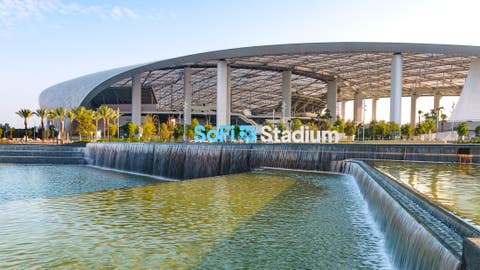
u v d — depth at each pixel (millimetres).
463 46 68188
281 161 34375
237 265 10055
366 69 87750
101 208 16266
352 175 27281
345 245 11680
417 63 79500
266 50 73938
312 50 71812
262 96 113438
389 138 78562
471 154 27328
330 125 85062
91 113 77812
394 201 11695
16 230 12961
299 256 10750
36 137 95625
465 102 76750
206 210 15984
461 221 8008
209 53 77812
